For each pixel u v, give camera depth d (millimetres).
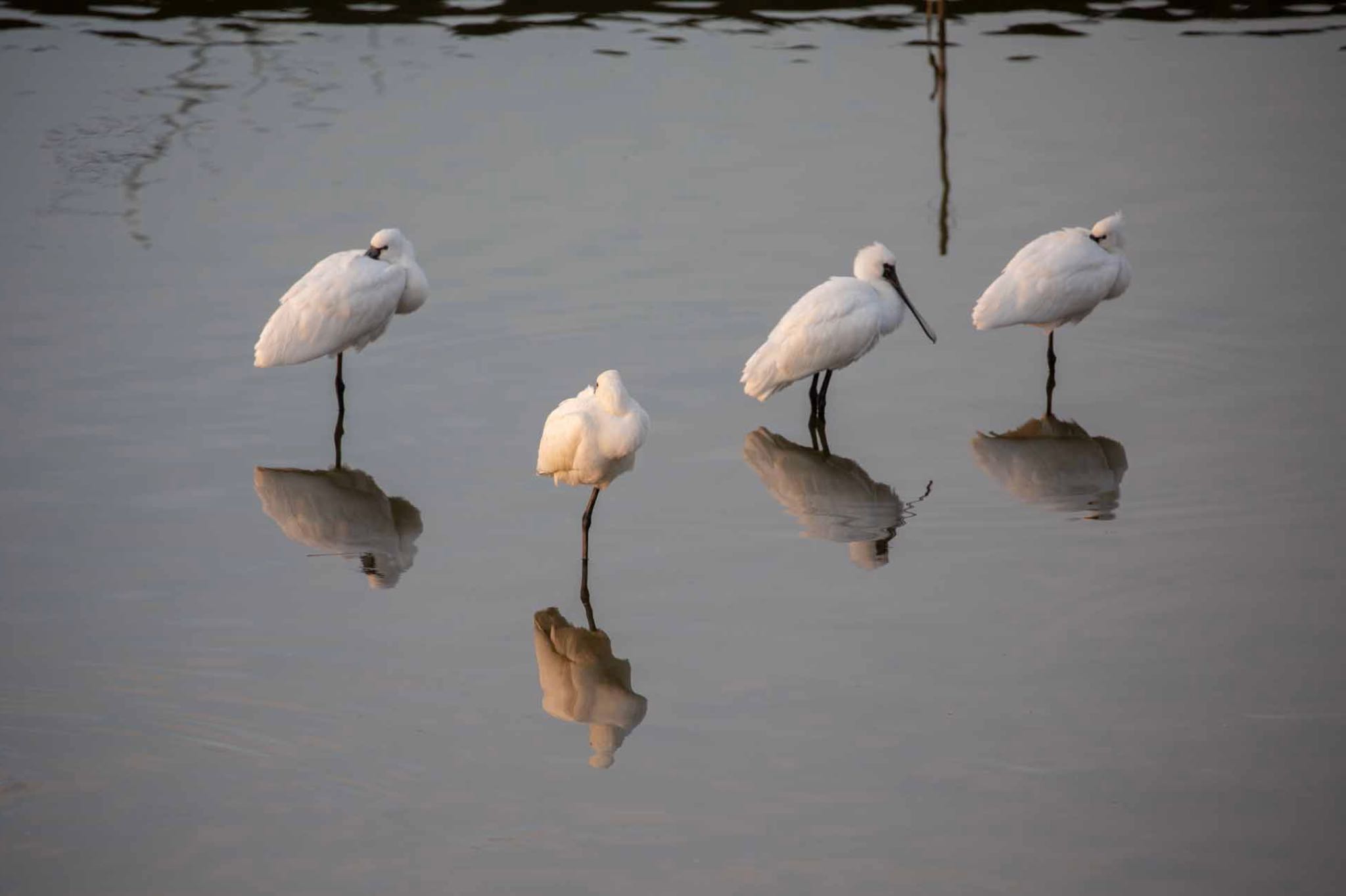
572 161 24219
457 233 21438
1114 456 15273
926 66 28750
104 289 19547
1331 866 9133
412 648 11805
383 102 26828
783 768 10195
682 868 9211
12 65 28578
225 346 18000
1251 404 16312
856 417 16531
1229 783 9922
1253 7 32062
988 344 18406
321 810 9781
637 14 32031
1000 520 13984
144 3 32594
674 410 16500
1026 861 9211
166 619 12156
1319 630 11773
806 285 19672
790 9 32188
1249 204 22375
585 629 12141
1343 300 19047
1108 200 22609
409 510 14258
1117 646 11641
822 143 25047
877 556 13328
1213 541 13344
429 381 17141
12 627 11977
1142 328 18516
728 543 13648
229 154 24453
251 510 14188
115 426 15961
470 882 9102
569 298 19328
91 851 9352
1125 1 32625
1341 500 14031
